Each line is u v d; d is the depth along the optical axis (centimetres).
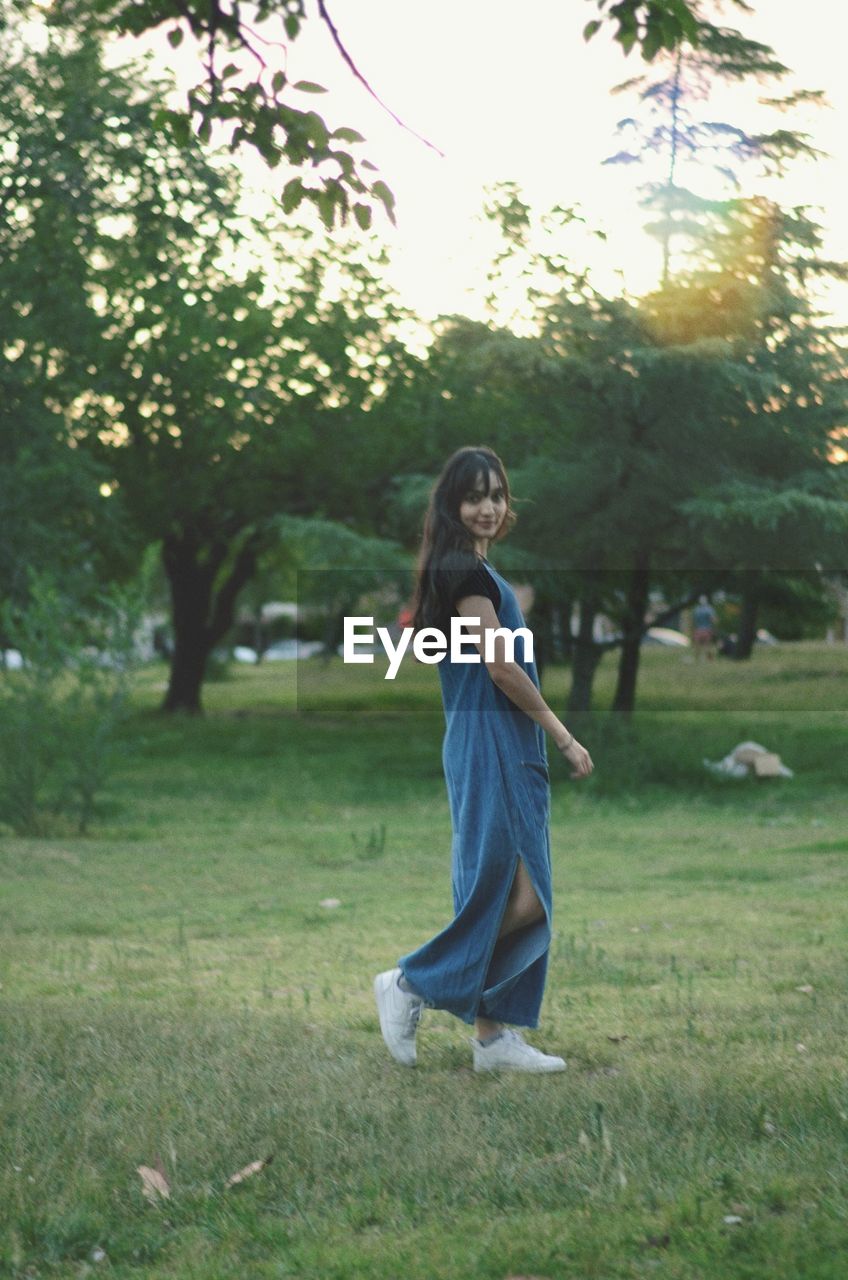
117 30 537
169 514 2658
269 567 3938
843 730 2062
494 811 423
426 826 1405
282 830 1363
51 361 2098
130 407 2491
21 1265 289
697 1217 302
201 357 2445
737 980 601
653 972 620
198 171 1966
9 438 2014
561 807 1595
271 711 3134
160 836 1330
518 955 429
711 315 1781
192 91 528
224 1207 319
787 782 1800
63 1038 464
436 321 1997
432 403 2438
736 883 975
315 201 536
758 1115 369
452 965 428
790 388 1761
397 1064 446
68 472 2012
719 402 1756
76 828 1369
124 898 920
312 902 893
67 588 1855
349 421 2584
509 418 2155
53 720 1352
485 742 427
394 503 2289
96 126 1900
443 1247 291
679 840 1267
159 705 3350
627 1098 391
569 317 1761
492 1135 364
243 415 2519
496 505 433
